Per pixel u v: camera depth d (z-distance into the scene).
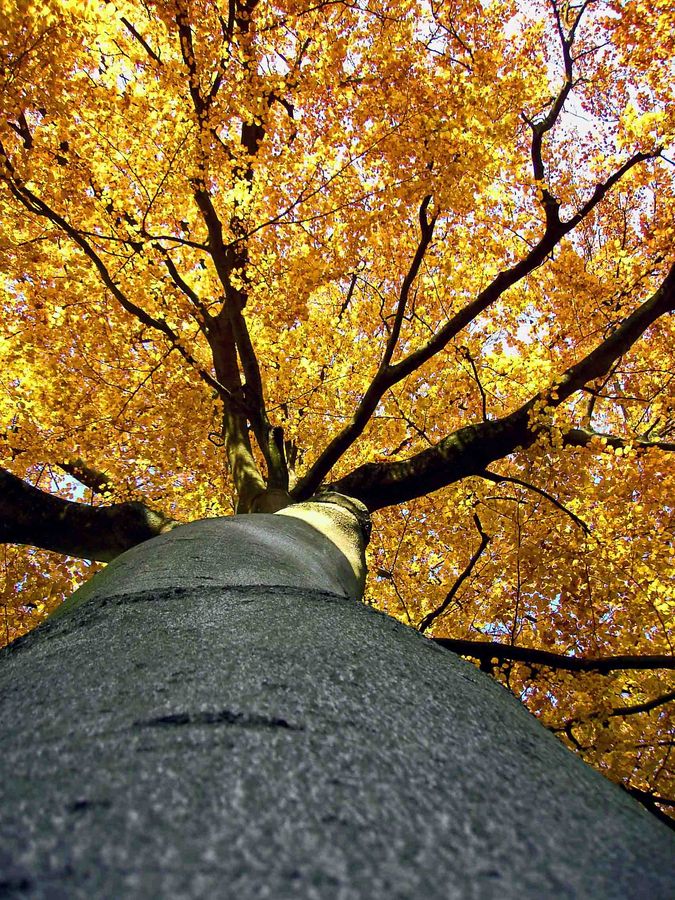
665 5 7.01
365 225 6.80
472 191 6.79
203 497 8.80
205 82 6.32
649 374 9.03
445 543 9.98
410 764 0.68
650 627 7.76
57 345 7.71
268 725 0.73
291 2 6.44
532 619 8.78
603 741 6.50
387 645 1.19
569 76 8.81
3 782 0.59
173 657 0.99
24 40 4.48
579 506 8.29
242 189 6.54
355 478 7.06
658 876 0.56
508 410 9.64
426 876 0.48
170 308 6.60
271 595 1.45
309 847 0.50
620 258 9.40
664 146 6.82
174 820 0.52
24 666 1.07
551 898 0.48
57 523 5.88
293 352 9.41
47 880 0.43
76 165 6.08
